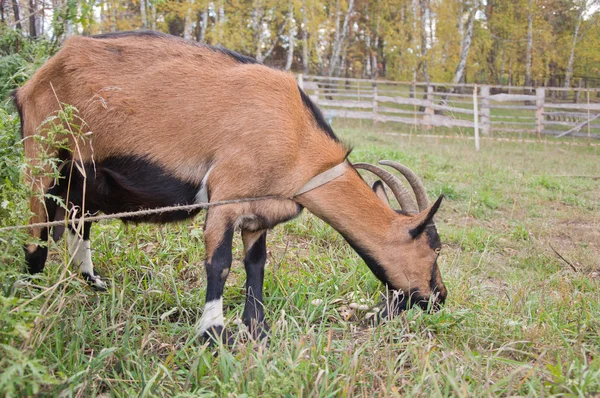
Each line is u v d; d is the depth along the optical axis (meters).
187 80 3.92
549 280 5.30
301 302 4.38
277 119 3.89
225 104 3.89
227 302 4.53
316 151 4.06
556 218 8.24
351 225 4.15
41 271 3.98
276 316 4.27
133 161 3.89
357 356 3.28
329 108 23.30
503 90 32.38
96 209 4.20
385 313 4.25
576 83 34.44
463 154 13.27
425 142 15.77
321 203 4.10
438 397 2.97
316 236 6.06
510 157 13.80
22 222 3.29
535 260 6.23
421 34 28.39
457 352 3.81
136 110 3.86
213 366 3.36
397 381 3.35
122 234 5.26
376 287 4.93
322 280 4.93
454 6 29.80
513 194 9.31
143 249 5.29
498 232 7.33
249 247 4.27
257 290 4.27
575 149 16.98
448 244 6.69
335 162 4.12
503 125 24.52
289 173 3.95
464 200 8.73
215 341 3.48
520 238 7.12
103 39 3.97
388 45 29.31
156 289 4.24
